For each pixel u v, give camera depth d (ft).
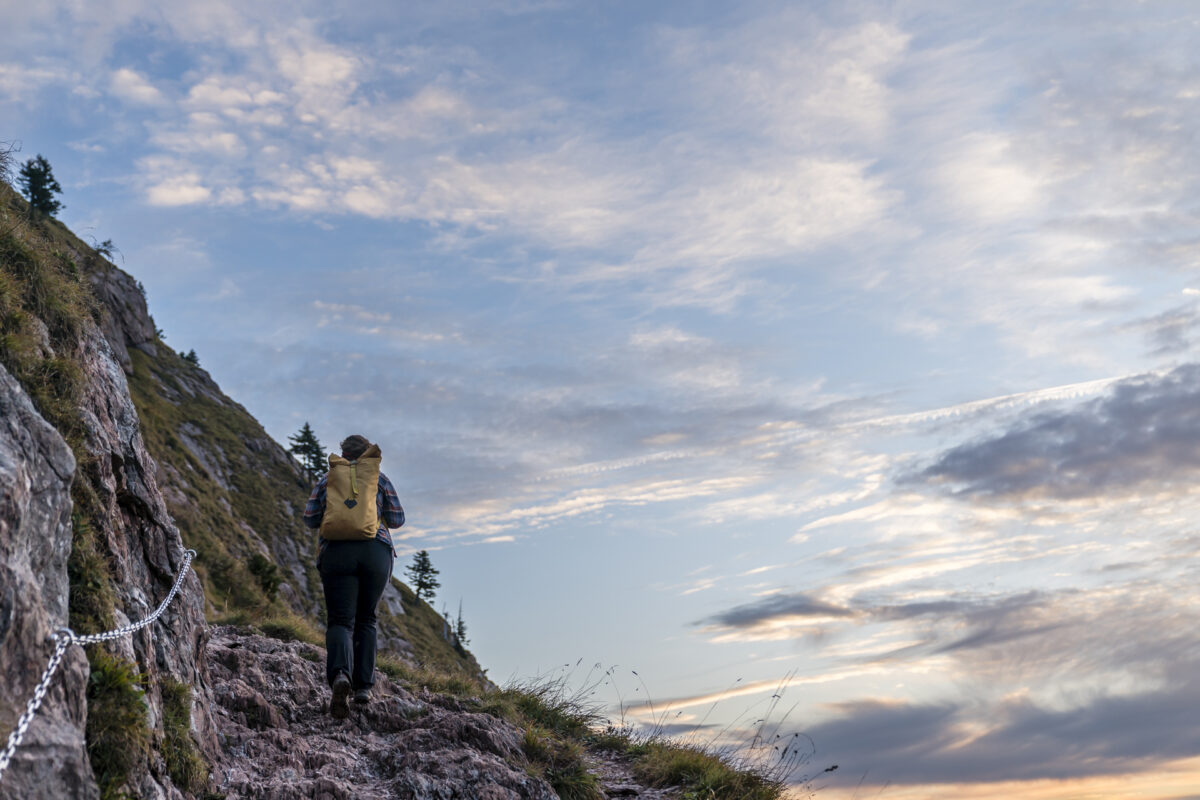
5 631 8.59
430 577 292.61
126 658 11.57
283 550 246.47
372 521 18.43
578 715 27.61
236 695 17.71
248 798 14.28
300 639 28.30
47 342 13.34
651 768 23.82
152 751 11.48
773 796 22.98
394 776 17.06
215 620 29.12
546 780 19.15
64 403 12.75
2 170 15.39
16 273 13.52
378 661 27.09
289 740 16.88
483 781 17.08
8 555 9.00
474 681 28.50
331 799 14.99
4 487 9.01
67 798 8.63
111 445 13.91
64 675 9.43
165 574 14.97
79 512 12.14
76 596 11.12
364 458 19.51
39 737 8.54
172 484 218.79
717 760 24.62
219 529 218.38
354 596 18.49
